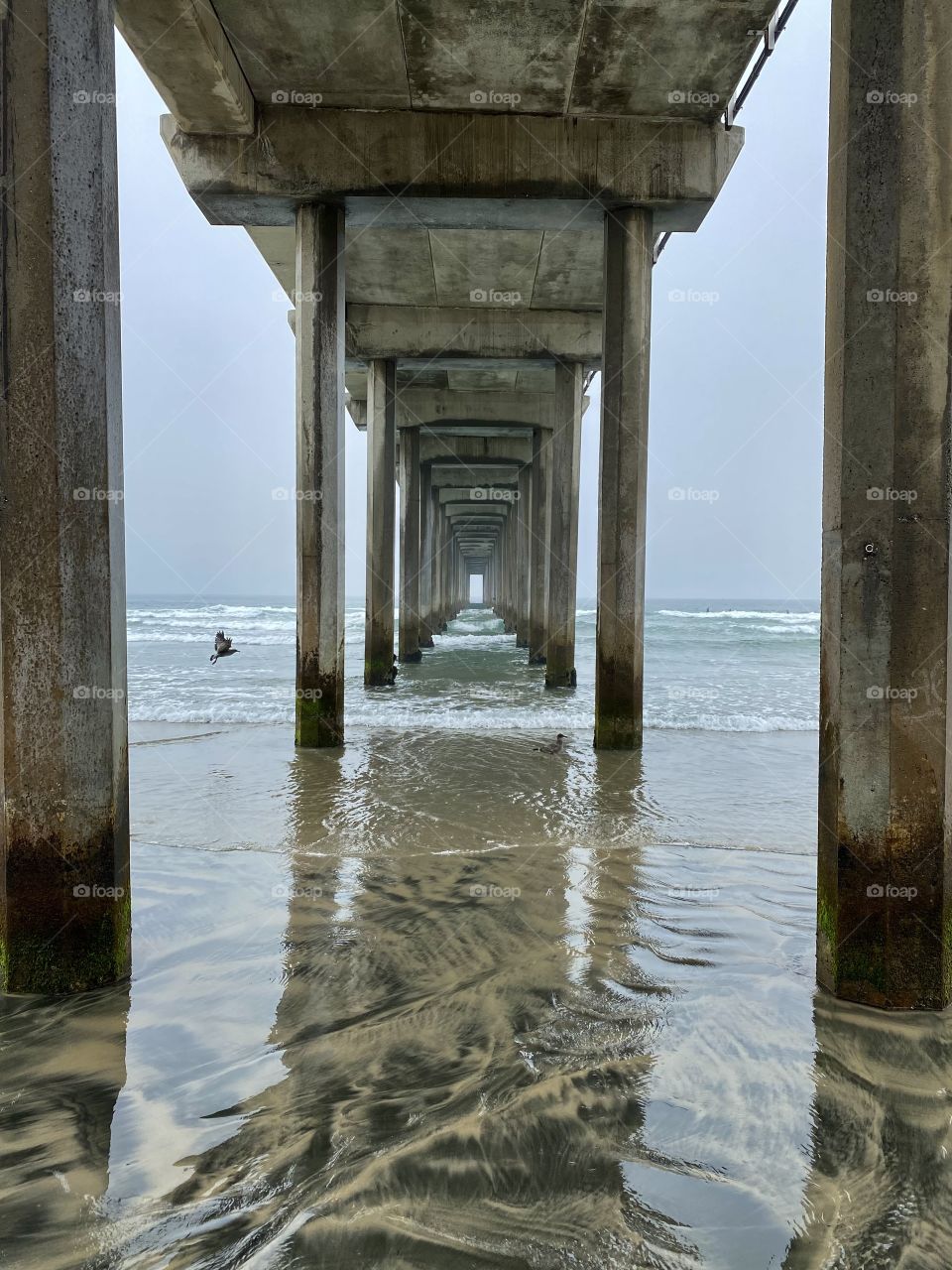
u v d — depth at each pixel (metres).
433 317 15.10
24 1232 2.04
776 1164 2.30
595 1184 2.21
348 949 3.77
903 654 3.09
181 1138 2.40
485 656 24.00
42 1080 2.71
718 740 9.80
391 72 8.33
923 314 3.03
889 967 3.19
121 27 7.14
